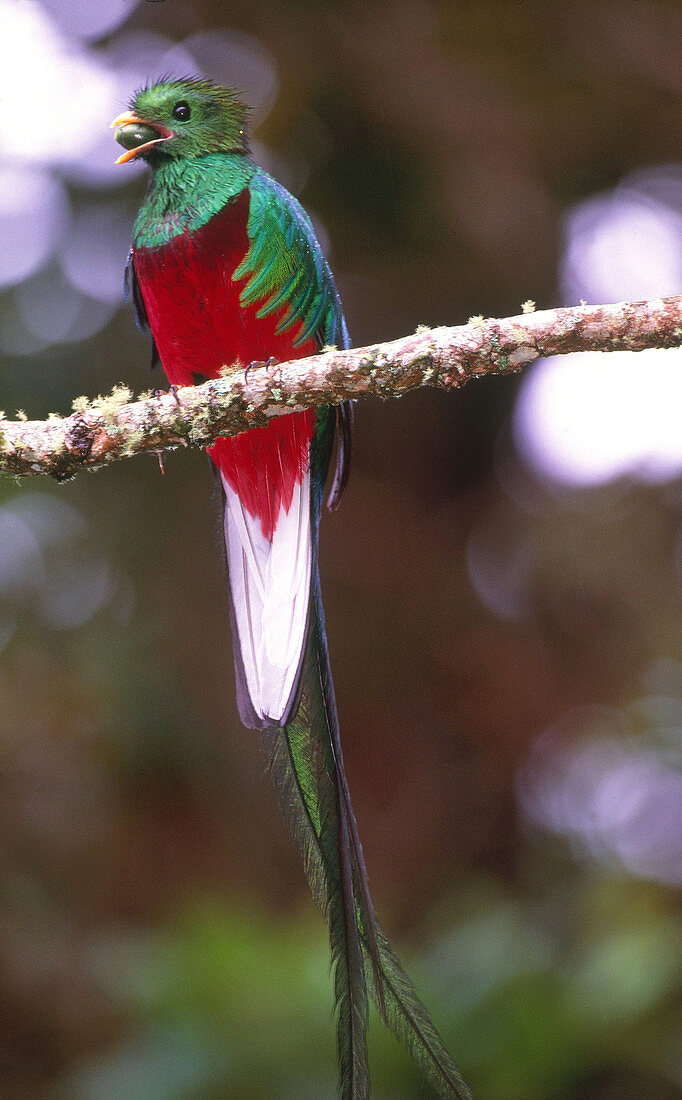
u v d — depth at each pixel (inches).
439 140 477.1
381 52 467.2
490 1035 317.1
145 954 356.5
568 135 482.9
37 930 460.8
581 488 528.7
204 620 514.9
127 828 490.9
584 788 520.1
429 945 370.3
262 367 205.3
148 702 503.5
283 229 234.2
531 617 524.7
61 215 494.6
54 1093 401.4
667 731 518.3
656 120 483.2
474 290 499.8
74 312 505.0
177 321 239.6
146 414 202.5
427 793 501.4
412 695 510.9
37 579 516.7
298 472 232.4
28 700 496.7
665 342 189.6
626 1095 318.7
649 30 474.3
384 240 494.0
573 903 430.3
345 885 196.9
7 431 202.1
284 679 218.2
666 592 516.7
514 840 501.7
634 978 314.3
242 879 489.7
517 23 468.8
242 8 470.6
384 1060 303.0
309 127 479.5
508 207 485.1
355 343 496.1
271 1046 319.0
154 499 521.7
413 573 521.3
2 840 475.8
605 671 516.7
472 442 539.5
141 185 487.8
